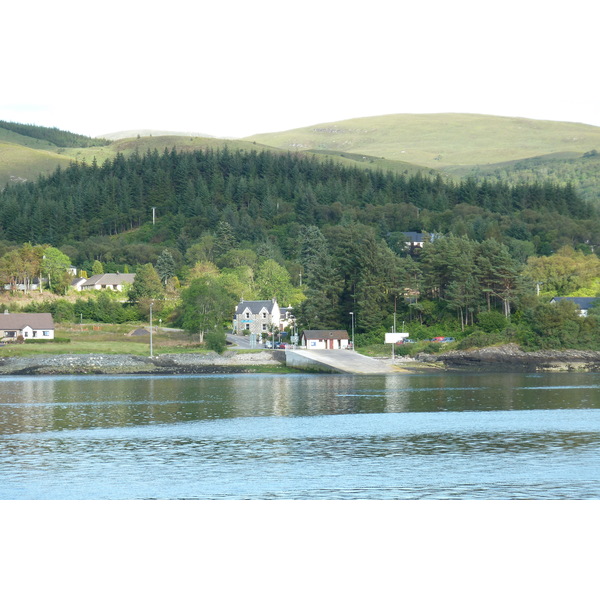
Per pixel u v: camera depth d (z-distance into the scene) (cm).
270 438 10500
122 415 12744
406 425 11612
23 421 12062
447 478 8100
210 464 8806
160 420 12181
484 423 11800
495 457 9175
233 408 13650
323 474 8306
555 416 12525
